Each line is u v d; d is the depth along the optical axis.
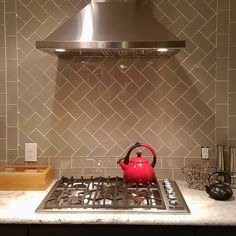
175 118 2.40
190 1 2.35
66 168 2.43
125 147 2.42
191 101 2.39
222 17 2.35
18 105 2.42
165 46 1.86
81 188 2.15
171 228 1.73
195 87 2.39
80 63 2.39
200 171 2.23
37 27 2.38
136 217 1.70
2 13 2.38
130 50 2.05
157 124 2.41
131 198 1.94
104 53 2.26
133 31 1.98
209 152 2.41
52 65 2.39
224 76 2.37
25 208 1.84
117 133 2.41
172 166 2.42
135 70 2.39
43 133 2.42
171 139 2.41
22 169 2.37
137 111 2.40
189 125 2.40
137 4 2.36
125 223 1.69
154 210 1.78
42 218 1.71
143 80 2.39
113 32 1.97
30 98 2.41
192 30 2.36
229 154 2.37
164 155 2.42
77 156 2.43
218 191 1.96
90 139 2.42
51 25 2.38
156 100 2.40
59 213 1.75
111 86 2.40
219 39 2.36
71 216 1.71
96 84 2.40
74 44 1.87
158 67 2.38
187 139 2.41
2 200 1.97
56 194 2.05
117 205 1.81
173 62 2.38
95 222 1.69
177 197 2.00
